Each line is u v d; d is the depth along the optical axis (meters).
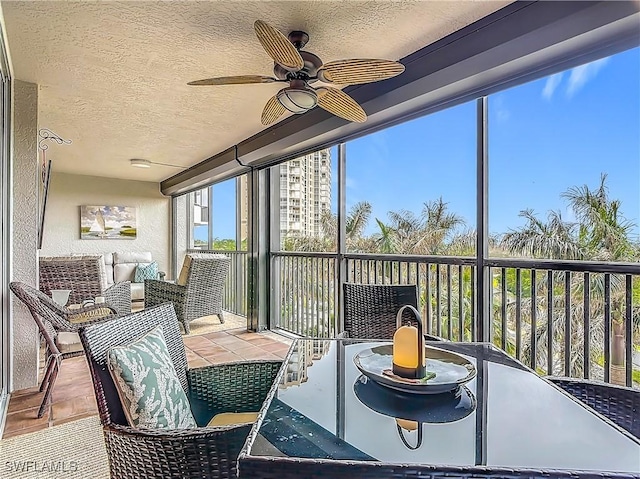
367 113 2.80
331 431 1.06
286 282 4.71
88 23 1.99
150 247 7.45
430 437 1.03
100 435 2.11
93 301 3.23
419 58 2.38
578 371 2.37
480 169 2.48
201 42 2.20
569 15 1.72
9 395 2.62
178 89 2.90
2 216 2.56
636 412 1.42
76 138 4.31
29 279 2.78
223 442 1.11
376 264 3.54
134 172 6.53
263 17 1.95
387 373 1.37
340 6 1.88
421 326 1.34
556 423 1.12
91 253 6.82
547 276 2.37
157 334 1.43
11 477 1.73
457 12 1.96
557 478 0.86
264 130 4.02
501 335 2.60
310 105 2.22
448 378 1.34
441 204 3.35
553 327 2.38
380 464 0.89
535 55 1.91
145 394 1.16
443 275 3.15
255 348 4.00
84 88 2.87
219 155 5.06
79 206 6.72
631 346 1.98
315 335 4.24
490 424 1.11
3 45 2.18
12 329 2.68
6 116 2.52
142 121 3.71
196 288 4.65
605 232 2.17
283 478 0.90
